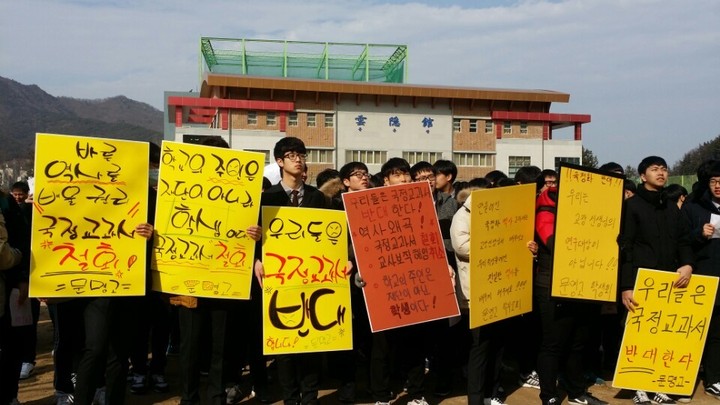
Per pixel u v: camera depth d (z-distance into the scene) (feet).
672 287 20.20
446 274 18.47
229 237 17.08
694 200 22.18
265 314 17.48
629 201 20.63
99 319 16.07
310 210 18.08
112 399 16.51
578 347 19.31
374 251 18.07
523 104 175.22
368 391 20.56
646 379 20.18
